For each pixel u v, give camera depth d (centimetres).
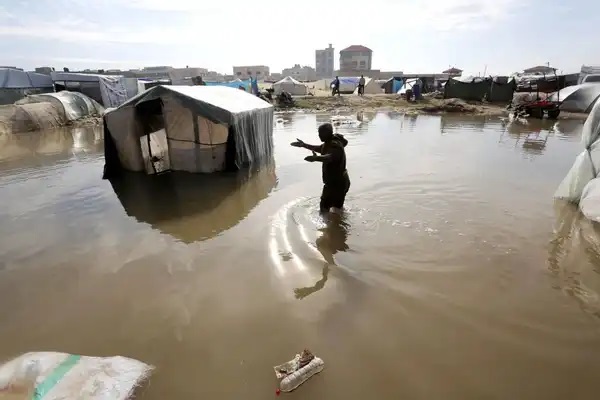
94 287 540
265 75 11019
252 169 1221
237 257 622
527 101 2988
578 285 537
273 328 449
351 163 1259
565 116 2798
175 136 1155
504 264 593
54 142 1795
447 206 838
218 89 1439
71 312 483
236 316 471
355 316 470
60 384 354
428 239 677
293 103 3625
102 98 2941
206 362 396
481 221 754
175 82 5278
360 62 11844
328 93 5331
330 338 432
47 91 2958
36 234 729
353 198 891
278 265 591
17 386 354
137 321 463
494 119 2678
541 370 386
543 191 945
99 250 656
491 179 1053
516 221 755
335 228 723
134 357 402
